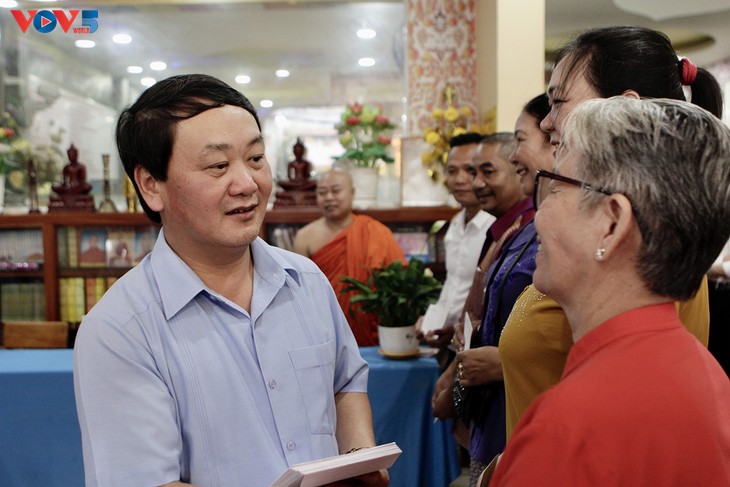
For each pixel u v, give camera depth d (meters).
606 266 0.69
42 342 3.01
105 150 4.62
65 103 4.54
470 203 2.74
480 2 4.05
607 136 0.68
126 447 0.92
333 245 3.31
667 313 0.68
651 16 4.70
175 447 0.95
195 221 0.99
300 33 4.62
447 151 3.74
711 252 0.67
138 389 0.95
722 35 5.10
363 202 3.82
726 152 0.66
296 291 1.15
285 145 4.73
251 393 1.04
